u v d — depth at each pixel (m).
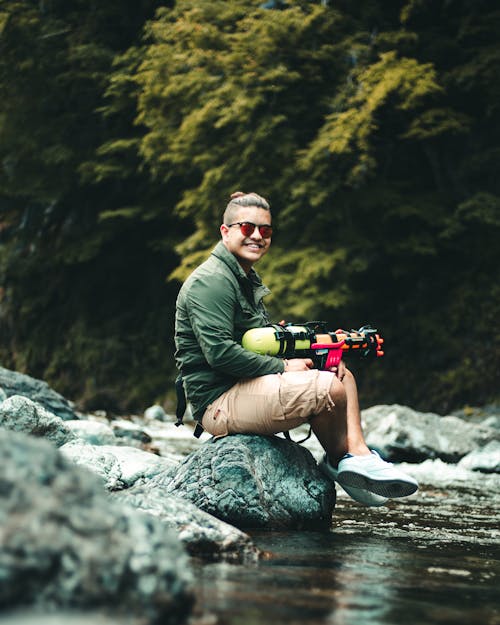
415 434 7.30
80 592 1.48
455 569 2.72
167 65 14.68
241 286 3.89
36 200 19.53
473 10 14.18
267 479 3.66
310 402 3.68
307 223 14.27
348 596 2.17
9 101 19.08
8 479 1.55
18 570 1.42
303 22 13.23
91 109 19.06
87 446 4.08
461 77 13.40
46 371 20.12
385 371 14.48
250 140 13.72
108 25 18.91
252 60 13.57
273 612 1.92
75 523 1.56
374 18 14.43
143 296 20.08
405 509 4.45
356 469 3.65
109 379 18.91
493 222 12.97
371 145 13.62
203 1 14.64
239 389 3.80
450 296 14.34
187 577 1.64
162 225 19.66
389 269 15.09
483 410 12.73
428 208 13.92
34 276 21.27
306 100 14.27
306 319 14.12
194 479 3.58
